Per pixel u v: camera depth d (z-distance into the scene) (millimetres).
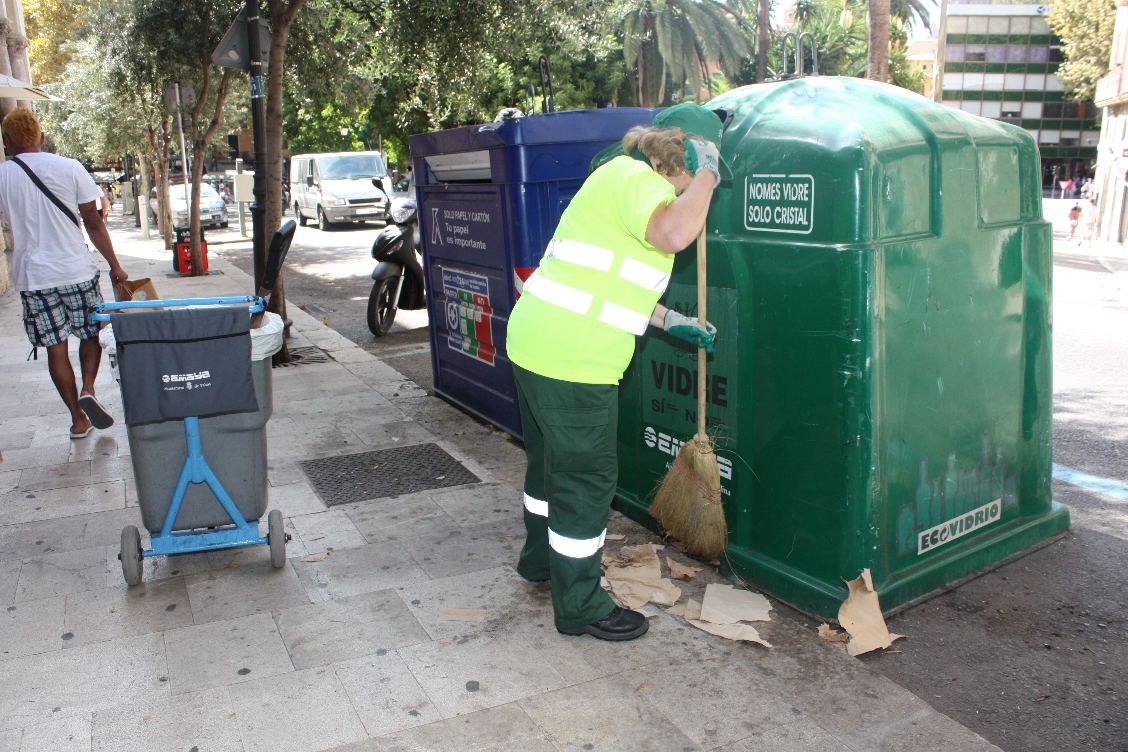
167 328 3342
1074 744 2730
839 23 45188
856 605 3229
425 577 3734
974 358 3553
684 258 3734
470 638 3240
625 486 4430
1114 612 3494
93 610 3471
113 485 4824
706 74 37438
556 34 10750
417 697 2873
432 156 5855
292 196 28766
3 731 2715
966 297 3453
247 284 14000
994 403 3717
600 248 2924
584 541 3146
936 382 3406
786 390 3369
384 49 11969
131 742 2662
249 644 3209
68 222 5262
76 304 5348
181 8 12742
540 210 4883
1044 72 75625
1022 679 3064
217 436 3594
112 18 13859
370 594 3588
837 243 3096
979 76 76000
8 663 3090
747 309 3467
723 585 3623
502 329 5496
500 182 4953
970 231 3416
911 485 3416
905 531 3445
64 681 2980
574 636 3250
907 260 3186
